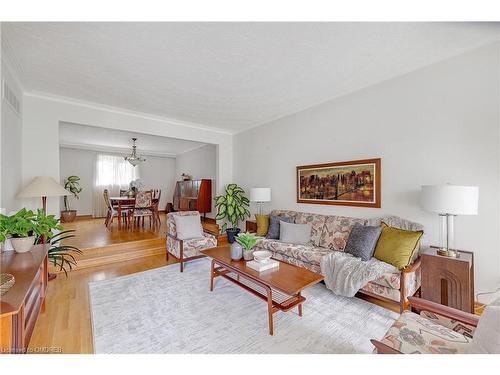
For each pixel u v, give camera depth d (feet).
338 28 6.12
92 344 5.61
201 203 21.27
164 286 8.97
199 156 23.98
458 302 5.98
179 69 8.23
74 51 7.09
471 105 7.15
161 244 14.10
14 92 8.62
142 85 9.52
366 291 7.41
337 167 10.82
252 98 11.02
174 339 5.80
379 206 9.32
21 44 6.69
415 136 8.36
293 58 7.59
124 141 20.70
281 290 5.86
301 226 10.87
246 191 16.60
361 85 9.73
